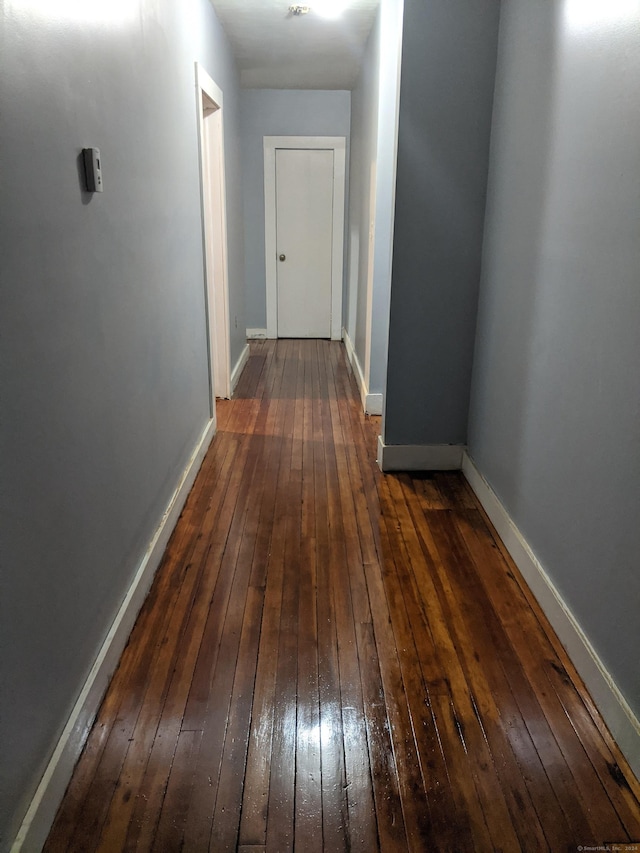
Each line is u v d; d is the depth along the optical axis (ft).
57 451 4.71
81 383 5.22
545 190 7.07
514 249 8.20
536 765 5.12
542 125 7.16
